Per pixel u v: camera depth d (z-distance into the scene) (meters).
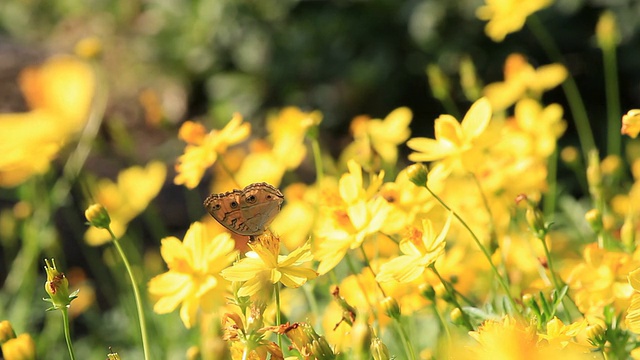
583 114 1.97
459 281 1.49
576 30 3.50
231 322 1.31
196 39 4.10
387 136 1.67
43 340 1.79
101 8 4.93
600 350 1.32
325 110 3.82
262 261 1.32
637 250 1.40
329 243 1.37
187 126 1.49
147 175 1.75
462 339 1.43
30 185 1.85
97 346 1.87
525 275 1.52
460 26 3.56
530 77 1.77
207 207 1.36
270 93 3.96
